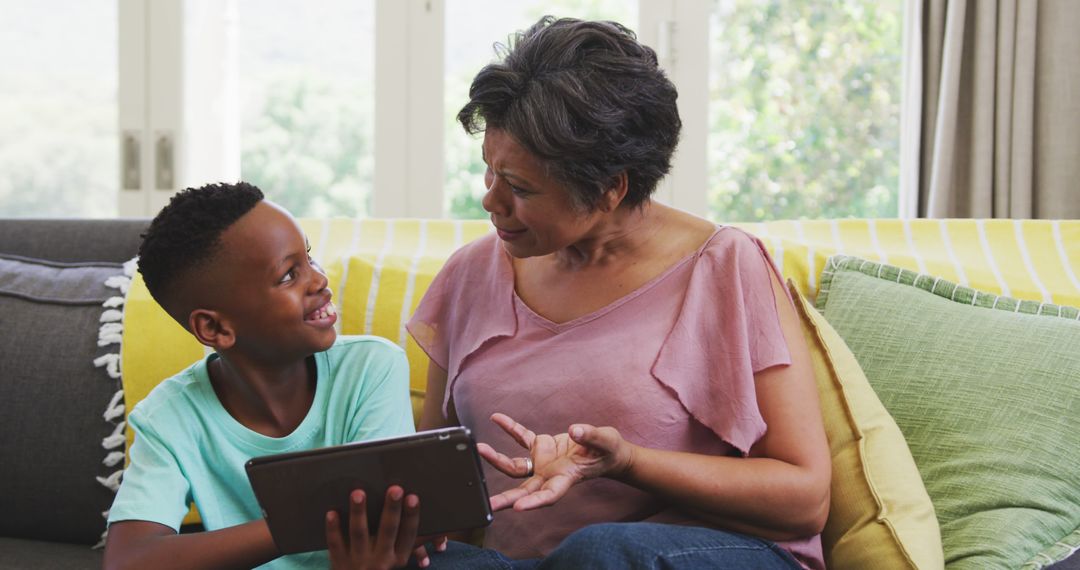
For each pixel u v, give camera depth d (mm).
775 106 2596
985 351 1459
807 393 1221
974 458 1370
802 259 1691
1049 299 1611
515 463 1080
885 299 1579
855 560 1278
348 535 1021
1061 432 1359
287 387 1262
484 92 1125
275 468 962
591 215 1174
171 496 1176
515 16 2635
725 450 1250
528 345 1305
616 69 1123
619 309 1270
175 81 2674
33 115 2727
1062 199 2311
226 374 1271
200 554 1090
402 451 953
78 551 1562
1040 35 2318
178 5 2664
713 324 1243
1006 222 1763
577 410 1224
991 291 1625
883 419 1397
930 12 2402
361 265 1693
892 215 2588
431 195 2666
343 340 1332
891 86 2572
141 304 1644
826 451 1200
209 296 1175
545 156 1104
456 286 1436
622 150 1128
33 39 2707
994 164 2352
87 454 1582
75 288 1696
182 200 1187
